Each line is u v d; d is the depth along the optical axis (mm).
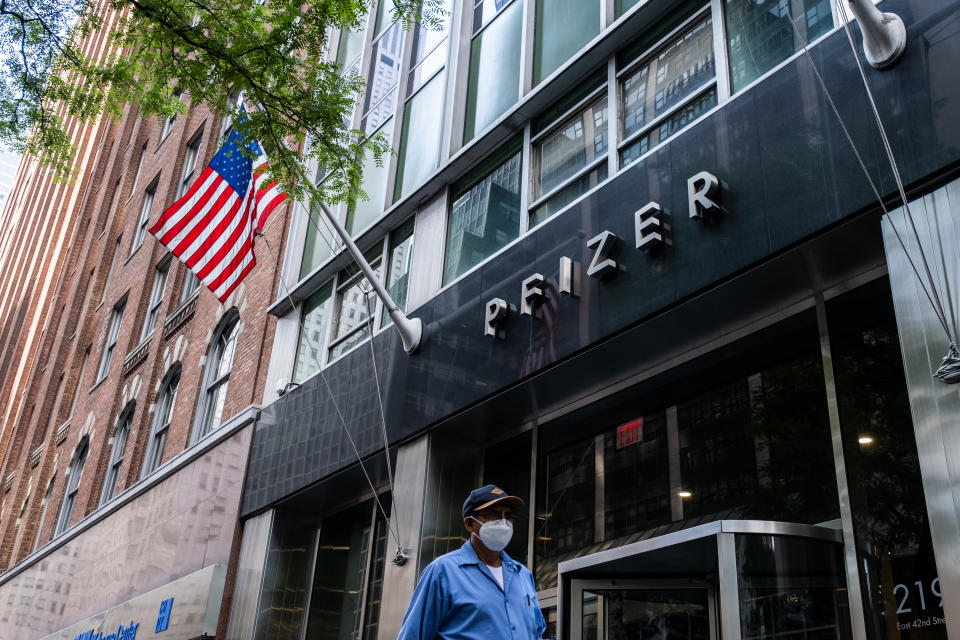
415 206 13281
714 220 8055
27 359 41625
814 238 7152
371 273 11625
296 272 16156
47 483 28062
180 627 14430
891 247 6449
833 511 7152
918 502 6531
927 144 6500
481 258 11539
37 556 23688
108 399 24766
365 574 12727
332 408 13227
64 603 20484
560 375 9578
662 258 8477
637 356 9094
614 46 10508
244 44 10008
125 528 18547
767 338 8289
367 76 16406
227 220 12641
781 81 7844
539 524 10039
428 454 11008
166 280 24047
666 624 7508
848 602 6688
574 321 9273
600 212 9391
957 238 6070
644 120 9883
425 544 10617
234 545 14406
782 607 6539
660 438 9016
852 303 7531
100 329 28875
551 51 11680
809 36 8180
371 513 13195
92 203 37875
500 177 11828
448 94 13516
